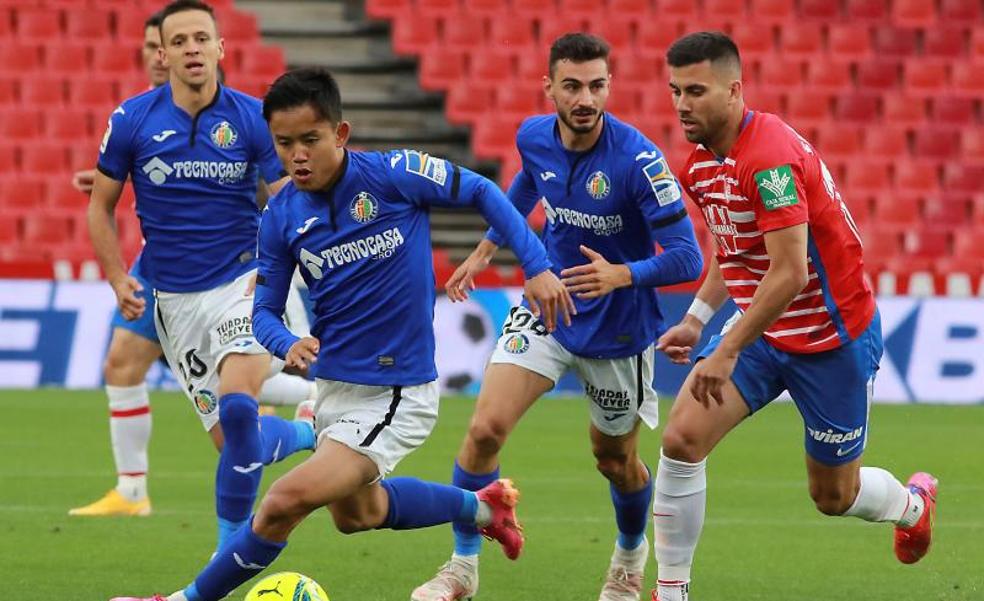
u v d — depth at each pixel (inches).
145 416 1299.2
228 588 829.2
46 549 1135.0
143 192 1067.3
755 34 3083.2
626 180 963.3
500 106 2913.4
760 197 816.9
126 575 1037.2
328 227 840.3
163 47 1053.2
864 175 2915.8
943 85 3065.9
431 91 3014.3
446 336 2277.3
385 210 841.5
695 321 927.0
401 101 3006.9
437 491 904.3
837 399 877.8
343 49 3112.7
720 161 845.8
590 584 1039.0
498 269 2714.1
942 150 2977.4
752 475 1599.4
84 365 2285.9
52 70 2915.8
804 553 1168.8
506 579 1051.9
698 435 866.8
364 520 871.7
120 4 3024.1
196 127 1056.8
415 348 853.2
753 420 2140.7
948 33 3110.2
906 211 2876.5
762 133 826.2
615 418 995.3
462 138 2974.9
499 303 2276.1
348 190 836.0
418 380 853.2
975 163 2962.6
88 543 1160.8
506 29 3031.5
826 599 995.9
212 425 1094.4
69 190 2743.6
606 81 947.3
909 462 1688.0
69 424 1910.7
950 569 1104.2
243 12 3149.6
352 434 829.8
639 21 3058.6
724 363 813.9
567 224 997.8
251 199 1082.1
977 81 3068.4
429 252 859.4
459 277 986.7
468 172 855.7
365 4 3161.9
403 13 3046.3
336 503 863.1
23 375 2277.3
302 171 816.9
